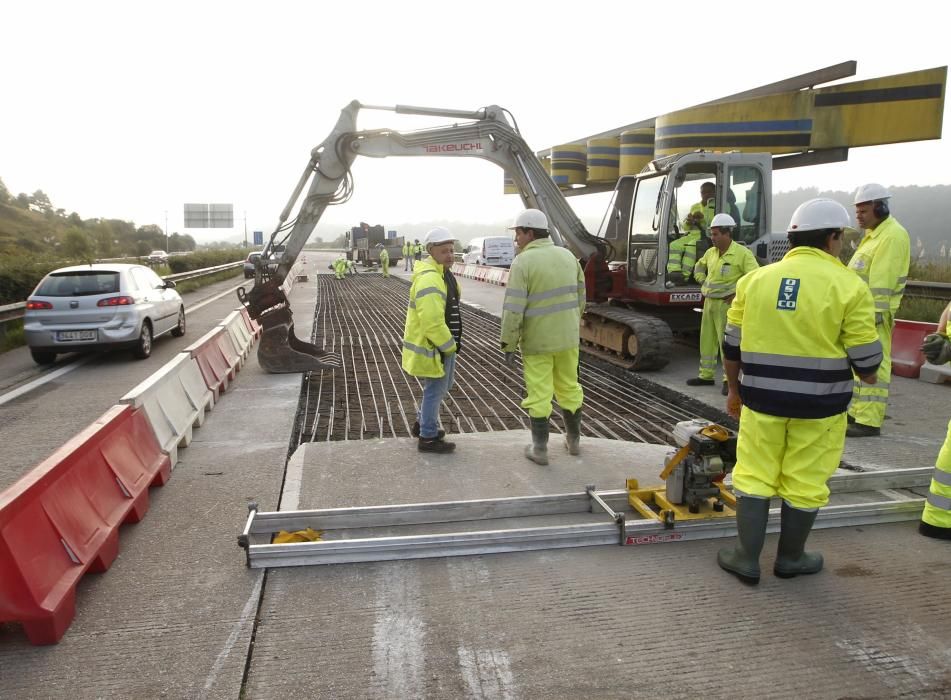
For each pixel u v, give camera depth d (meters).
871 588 3.07
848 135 11.77
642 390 7.46
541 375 4.71
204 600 2.98
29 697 2.36
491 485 4.39
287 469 4.73
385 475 4.57
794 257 2.90
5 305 10.74
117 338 9.00
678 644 2.65
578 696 2.36
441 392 4.96
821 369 2.79
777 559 3.17
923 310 10.94
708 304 7.02
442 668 2.51
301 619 2.83
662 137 12.67
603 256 8.72
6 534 2.60
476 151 7.95
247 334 9.55
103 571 3.23
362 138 7.71
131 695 2.37
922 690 2.40
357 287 24.22
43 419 6.44
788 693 2.37
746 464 3.06
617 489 4.32
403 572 3.22
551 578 3.17
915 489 4.30
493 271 23.95
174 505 4.06
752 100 11.97
